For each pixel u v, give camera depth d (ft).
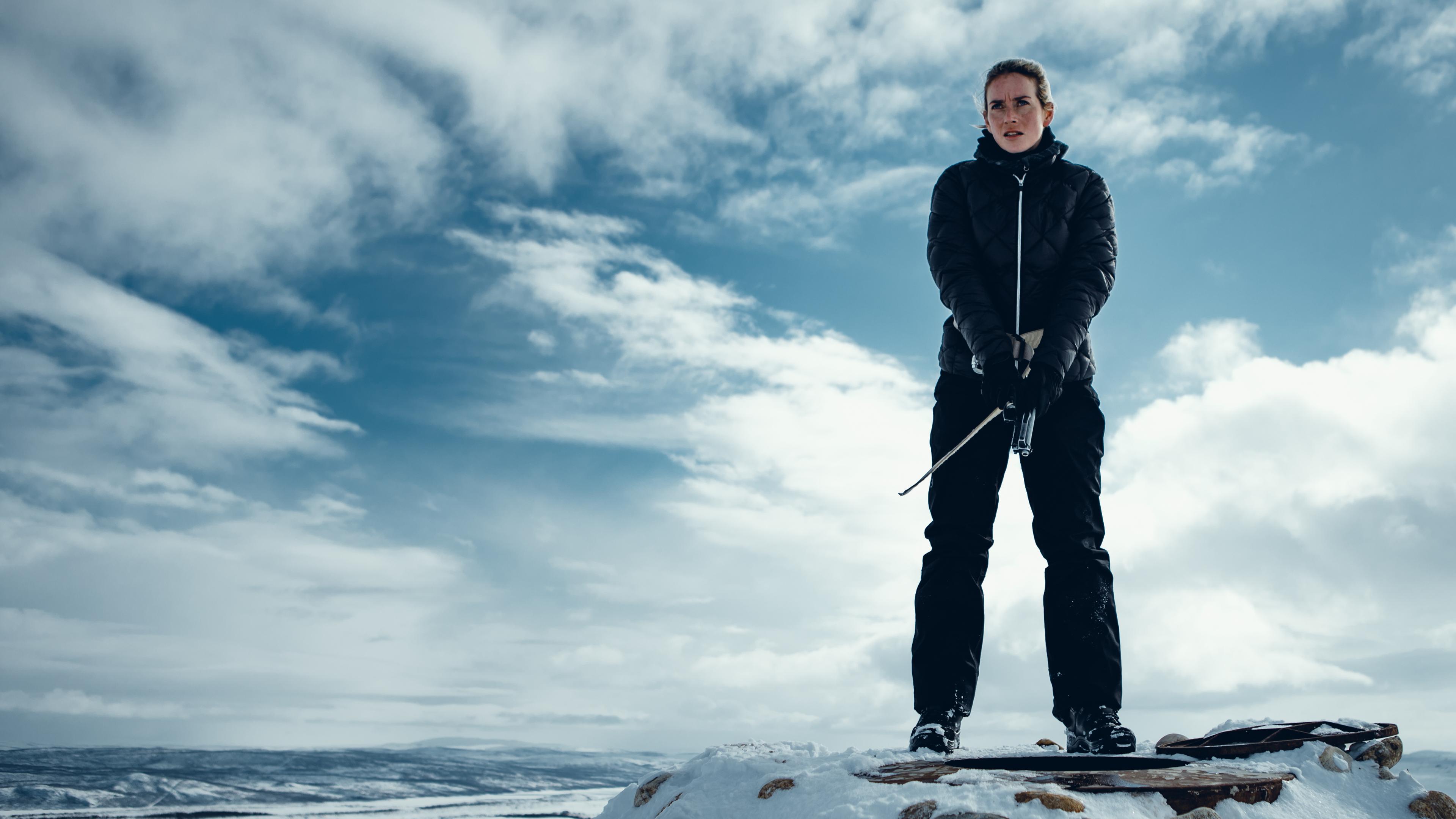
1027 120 8.49
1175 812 5.79
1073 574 7.99
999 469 8.43
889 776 6.46
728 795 7.03
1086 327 7.93
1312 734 7.15
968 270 8.43
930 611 8.11
